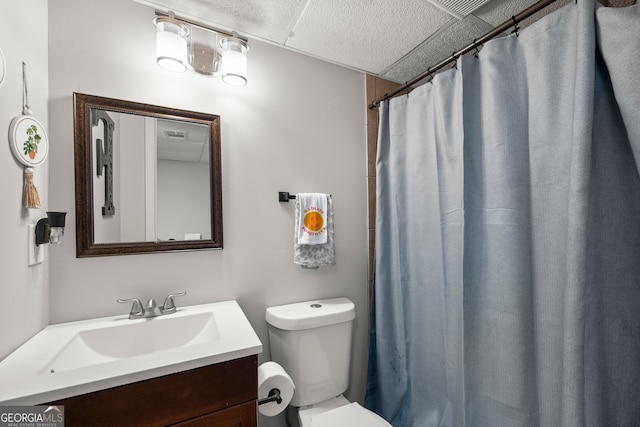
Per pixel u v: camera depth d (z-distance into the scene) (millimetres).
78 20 1005
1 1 710
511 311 916
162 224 1114
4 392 575
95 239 1007
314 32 1273
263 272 1325
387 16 1173
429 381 1280
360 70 1619
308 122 1464
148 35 1116
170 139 1140
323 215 1396
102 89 1035
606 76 781
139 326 976
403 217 1431
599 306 762
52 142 957
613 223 771
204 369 733
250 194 1303
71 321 974
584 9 749
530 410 886
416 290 1365
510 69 957
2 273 707
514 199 926
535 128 896
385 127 1524
